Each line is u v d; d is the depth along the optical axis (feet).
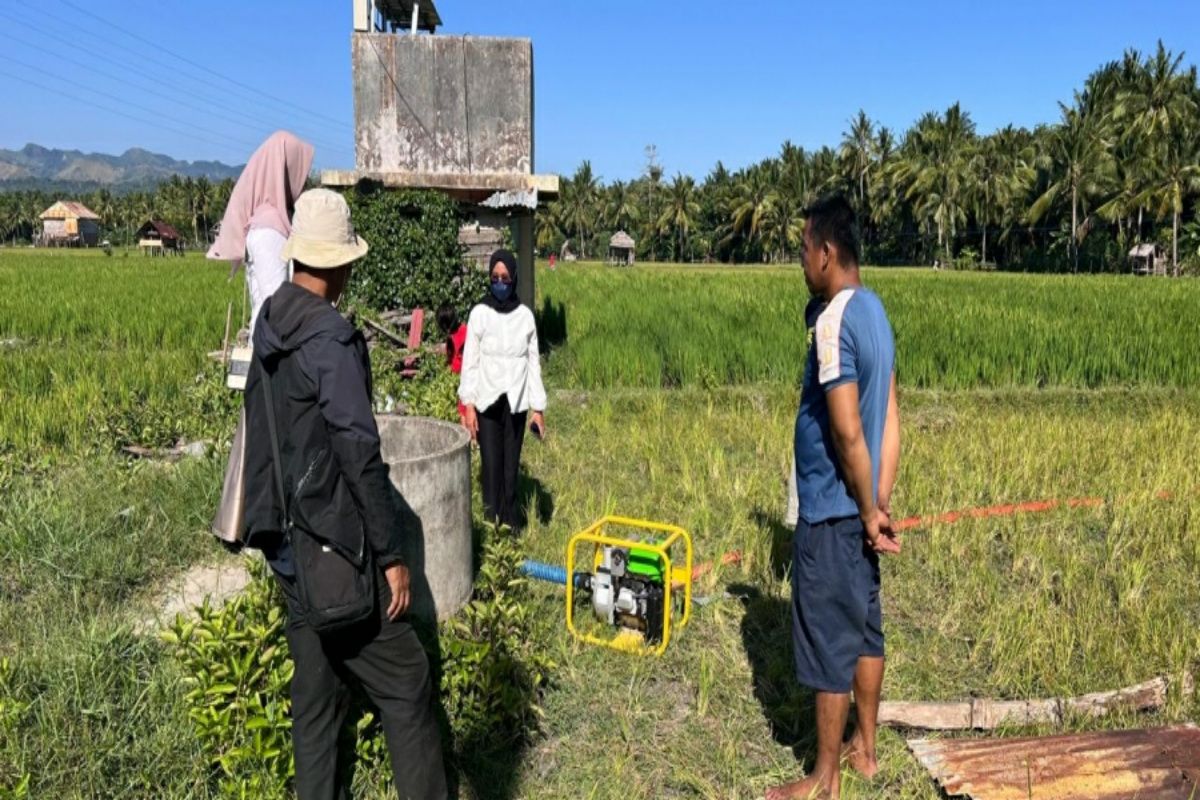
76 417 26.91
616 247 264.11
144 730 11.27
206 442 24.00
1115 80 206.90
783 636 15.39
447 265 44.86
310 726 9.36
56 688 11.69
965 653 14.99
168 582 16.62
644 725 12.71
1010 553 19.36
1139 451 26.66
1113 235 199.11
